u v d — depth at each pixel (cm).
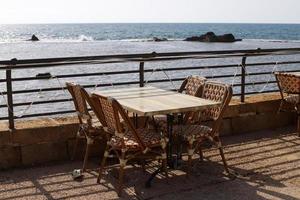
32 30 19900
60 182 503
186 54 647
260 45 7919
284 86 725
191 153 510
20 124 577
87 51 5750
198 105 484
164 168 498
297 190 481
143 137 483
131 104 490
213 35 9525
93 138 529
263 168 553
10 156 548
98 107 484
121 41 9888
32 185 493
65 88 612
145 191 477
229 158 591
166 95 550
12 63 528
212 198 459
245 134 718
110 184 497
